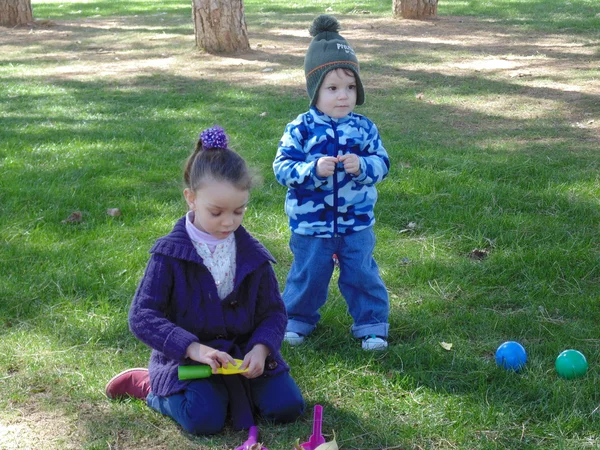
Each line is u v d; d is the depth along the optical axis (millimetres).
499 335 4016
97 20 17609
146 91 9859
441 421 3248
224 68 11312
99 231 5266
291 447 3107
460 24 15133
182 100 9273
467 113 8508
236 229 3285
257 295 3289
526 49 12320
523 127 7895
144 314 3115
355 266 3805
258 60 11852
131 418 3279
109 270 4691
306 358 3770
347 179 3721
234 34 12375
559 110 8531
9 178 6309
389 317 4195
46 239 5117
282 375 3320
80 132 7852
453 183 6164
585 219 5441
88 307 4258
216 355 3039
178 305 3213
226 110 8742
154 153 7121
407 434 3160
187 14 18344
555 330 4035
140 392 3412
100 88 10102
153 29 15711
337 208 3738
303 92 9656
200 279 3207
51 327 4027
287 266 4863
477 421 3244
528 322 4105
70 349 3822
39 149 7191
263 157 6832
